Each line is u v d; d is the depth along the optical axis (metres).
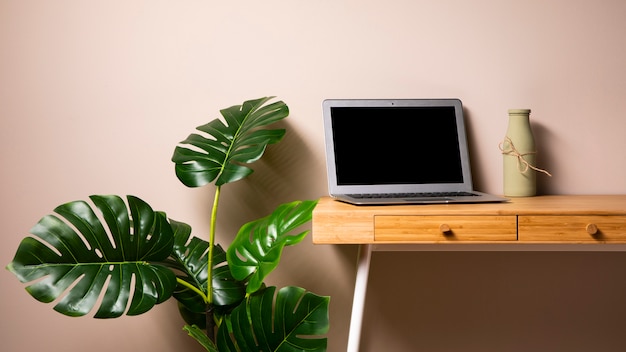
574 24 1.75
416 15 1.77
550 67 1.76
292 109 1.80
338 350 1.84
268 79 1.80
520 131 1.67
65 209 1.39
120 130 1.82
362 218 1.40
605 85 1.75
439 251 1.81
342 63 1.78
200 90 1.81
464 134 1.72
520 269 1.80
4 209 1.83
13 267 1.30
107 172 1.83
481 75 1.77
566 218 1.39
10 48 1.81
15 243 1.84
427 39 1.77
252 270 1.52
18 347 1.86
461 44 1.77
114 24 1.81
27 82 1.82
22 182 1.83
